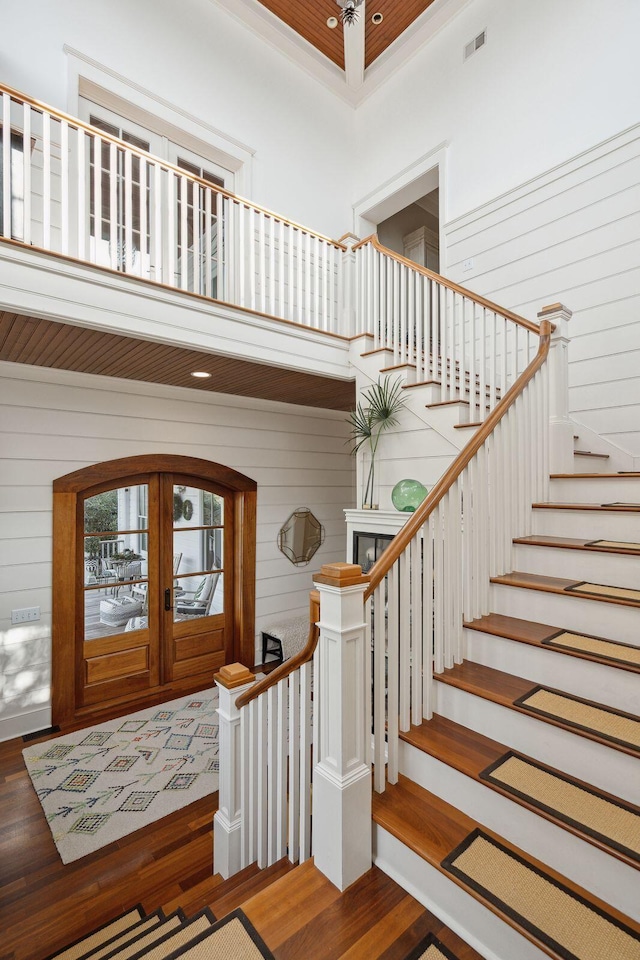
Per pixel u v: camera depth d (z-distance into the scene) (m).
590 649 1.70
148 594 4.39
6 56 3.54
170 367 3.74
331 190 5.74
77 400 3.89
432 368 3.80
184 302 3.16
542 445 2.68
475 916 1.29
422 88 5.23
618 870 1.20
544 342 2.75
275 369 3.83
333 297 4.41
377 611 1.65
